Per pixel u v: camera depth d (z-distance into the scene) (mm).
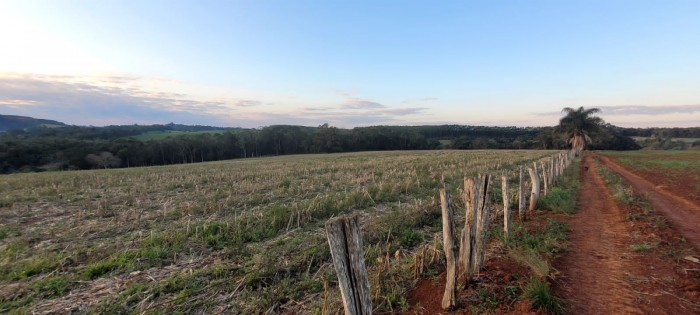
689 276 5031
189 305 4984
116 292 5371
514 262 5594
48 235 8664
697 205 11125
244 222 9023
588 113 63969
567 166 26594
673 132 99188
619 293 4672
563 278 5188
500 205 10977
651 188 15484
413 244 7430
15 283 5711
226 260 6629
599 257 6102
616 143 75438
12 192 16125
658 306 4277
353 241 3223
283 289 5316
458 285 4820
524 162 30953
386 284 5047
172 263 6562
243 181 19203
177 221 9859
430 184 15859
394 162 32594
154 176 23516
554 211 9914
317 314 4523
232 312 4848
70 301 5117
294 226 9062
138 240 7965
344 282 3211
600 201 11867
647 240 6828
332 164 32031
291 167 30125
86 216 10812
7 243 8062
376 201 12227
